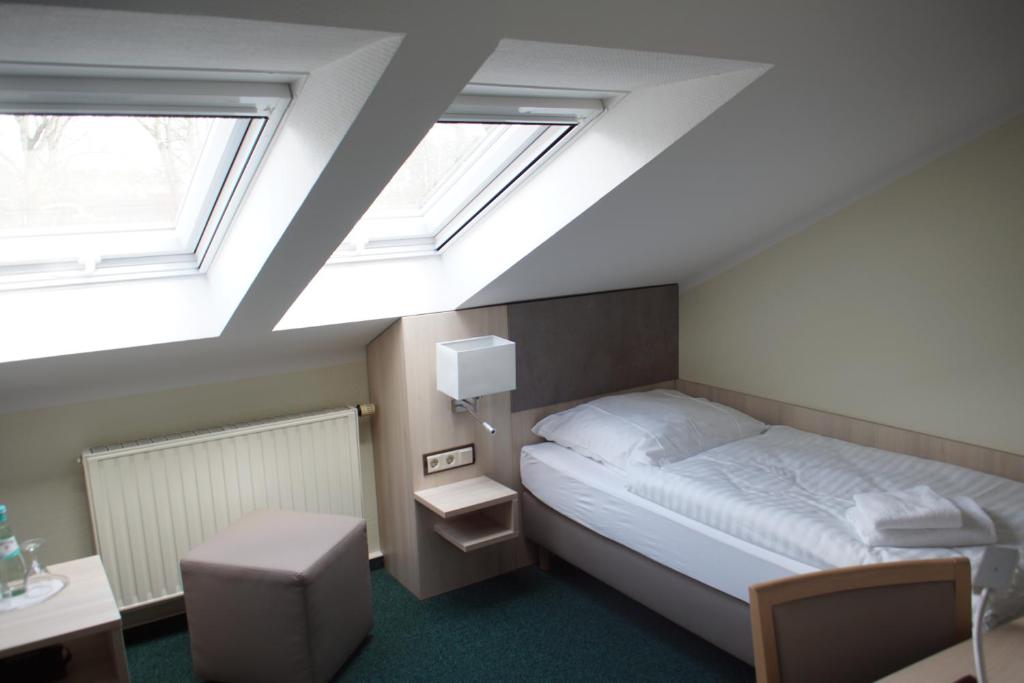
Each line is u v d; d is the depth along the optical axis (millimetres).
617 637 2959
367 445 3574
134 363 2754
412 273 3127
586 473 3121
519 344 3445
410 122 1750
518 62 1758
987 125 2682
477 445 3404
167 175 2297
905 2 1692
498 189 2723
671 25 1552
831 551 2207
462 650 2908
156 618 3121
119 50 1426
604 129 2328
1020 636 1492
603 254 3018
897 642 1551
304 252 2275
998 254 2709
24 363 2441
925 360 2975
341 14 1316
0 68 1495
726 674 2688
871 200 3068
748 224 3182
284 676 2607
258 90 1771
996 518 2320
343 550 2779
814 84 1997
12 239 2275
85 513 2936
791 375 3500
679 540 2648
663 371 4008
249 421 3213
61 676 2326
